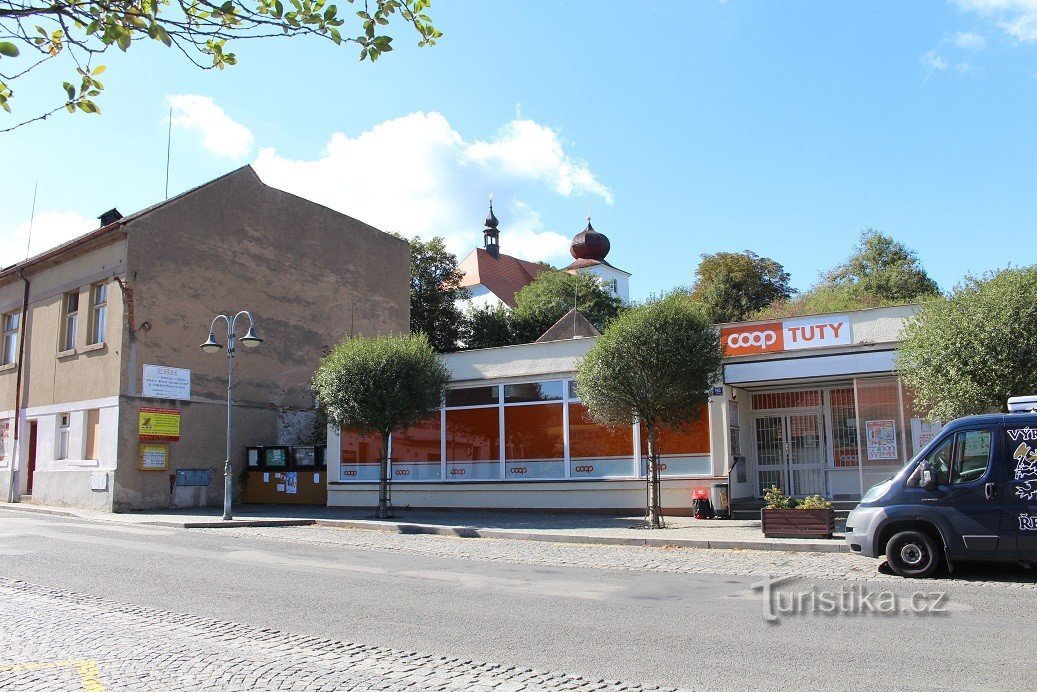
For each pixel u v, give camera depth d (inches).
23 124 169.9
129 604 382.9
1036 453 427.5
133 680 252.2
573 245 3506.4
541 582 441.4
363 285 1409.9
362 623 336.5
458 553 580.7
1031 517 420.2
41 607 375.9
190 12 166.4
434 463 951.0
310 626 331.6
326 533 738.2
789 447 842.2
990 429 439.8
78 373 1076.5
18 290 1222.9
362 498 998.4
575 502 859.4
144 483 1018.7
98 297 1088.2
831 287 2413.9
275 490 1104.2
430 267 2161.7
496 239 3385.8
